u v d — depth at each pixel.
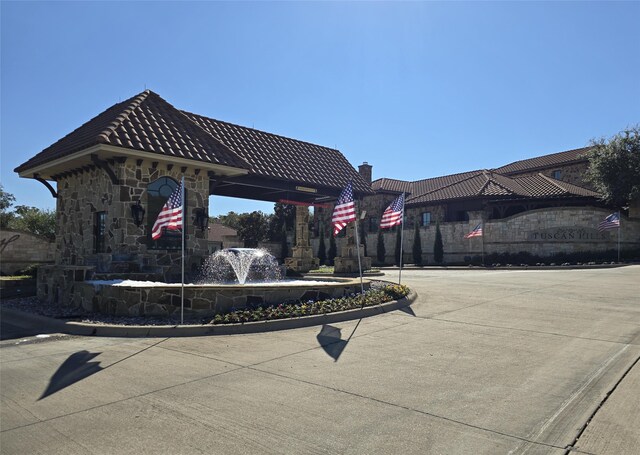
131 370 6.68
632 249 29.23
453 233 35.38
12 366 7.01
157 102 16.84
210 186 17.27
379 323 9.80
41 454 4.15
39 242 27.38
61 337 9.11
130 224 14.24
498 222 33.03
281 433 4.49
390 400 5.34
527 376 6.12
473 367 6.57
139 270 14.12
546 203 34.78
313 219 52.16
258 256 16.66
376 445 4.21
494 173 42.34
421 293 13.97
